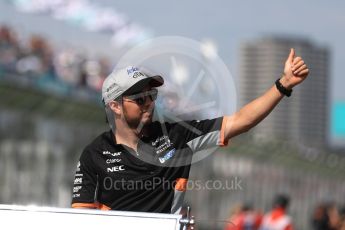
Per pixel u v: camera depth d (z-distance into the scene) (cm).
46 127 9981
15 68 9800
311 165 19925
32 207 1606
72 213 1591
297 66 1712
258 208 16462
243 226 5941
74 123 10281
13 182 9762
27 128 9744
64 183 10319
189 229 1544
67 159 10356
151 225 1548
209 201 13888
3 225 1606
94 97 11888
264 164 16325
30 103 9556
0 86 9106
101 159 1795
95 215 1579
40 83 10338
